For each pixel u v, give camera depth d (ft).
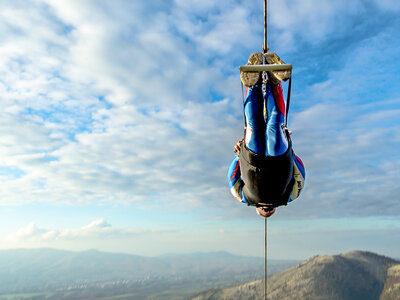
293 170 27.20
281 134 22.25
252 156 22.88
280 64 19.38
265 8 19.13
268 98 22.22
